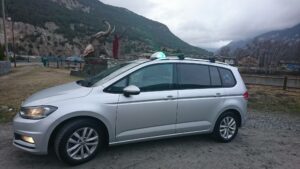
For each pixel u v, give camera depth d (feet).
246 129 21.61
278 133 20.79
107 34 66.80
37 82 44.19
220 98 17.20
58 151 12.84
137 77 14.96
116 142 14.23
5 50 104.22
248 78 54.70
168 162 14.10
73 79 50.98
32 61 181.68
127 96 14.20
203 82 16.96
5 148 15.20
